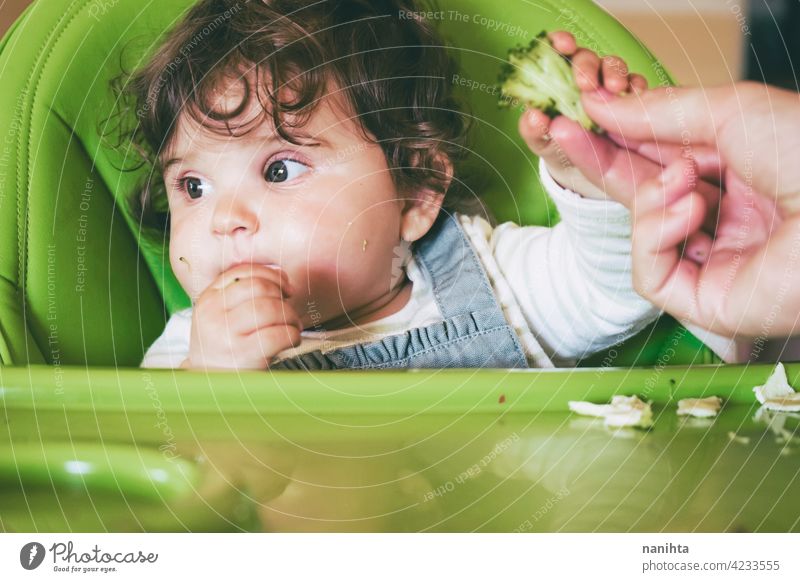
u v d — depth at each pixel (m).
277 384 0.57
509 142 0.95
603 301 0.92
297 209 0.87
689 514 0.44
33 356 0.74
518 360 0.88
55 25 0.83
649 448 0.52
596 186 0.90
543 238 0.97
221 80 0.87
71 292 0.82
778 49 1.35
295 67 0.88
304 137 0.88
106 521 0.47
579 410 0.58
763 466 0.49
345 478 0.48
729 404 0.60
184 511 0.47
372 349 0.87
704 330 0.86
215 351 0.78
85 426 0.53
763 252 0.81
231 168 0.87
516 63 0.92
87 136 0.85
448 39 0.92
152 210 0.92
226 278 0.82
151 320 0.91
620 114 0.88
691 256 0.87
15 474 0.48
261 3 0.89
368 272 0.91
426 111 0.92
